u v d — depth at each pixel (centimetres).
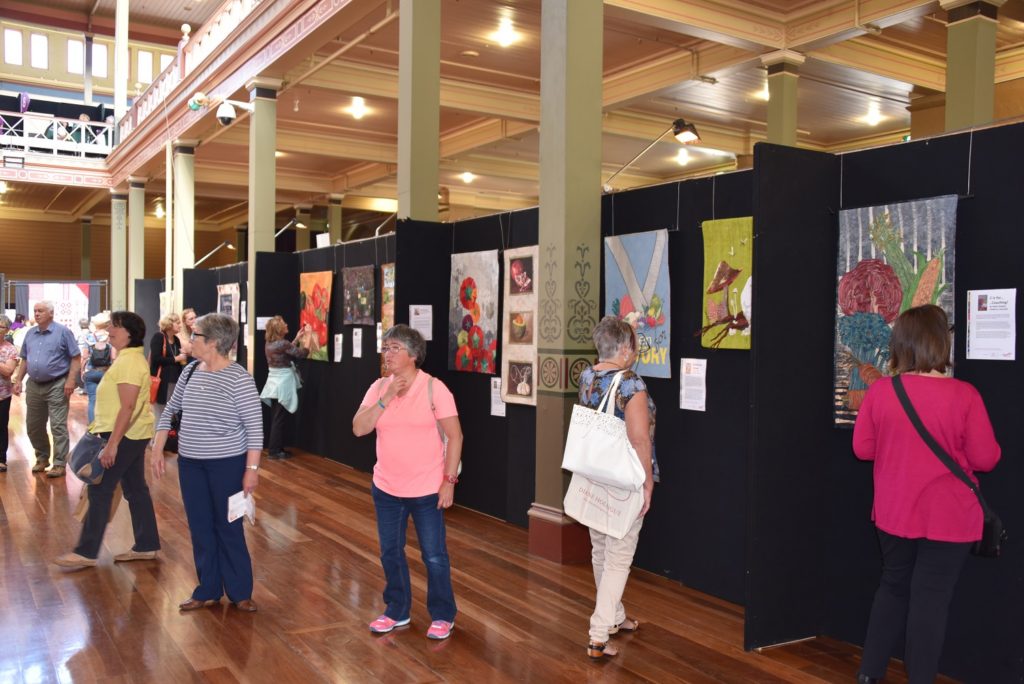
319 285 1088
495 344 738
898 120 1716
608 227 623
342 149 1878
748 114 1706
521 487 715
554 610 504
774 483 445
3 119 2175
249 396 489
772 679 407
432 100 803
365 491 862
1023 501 378
